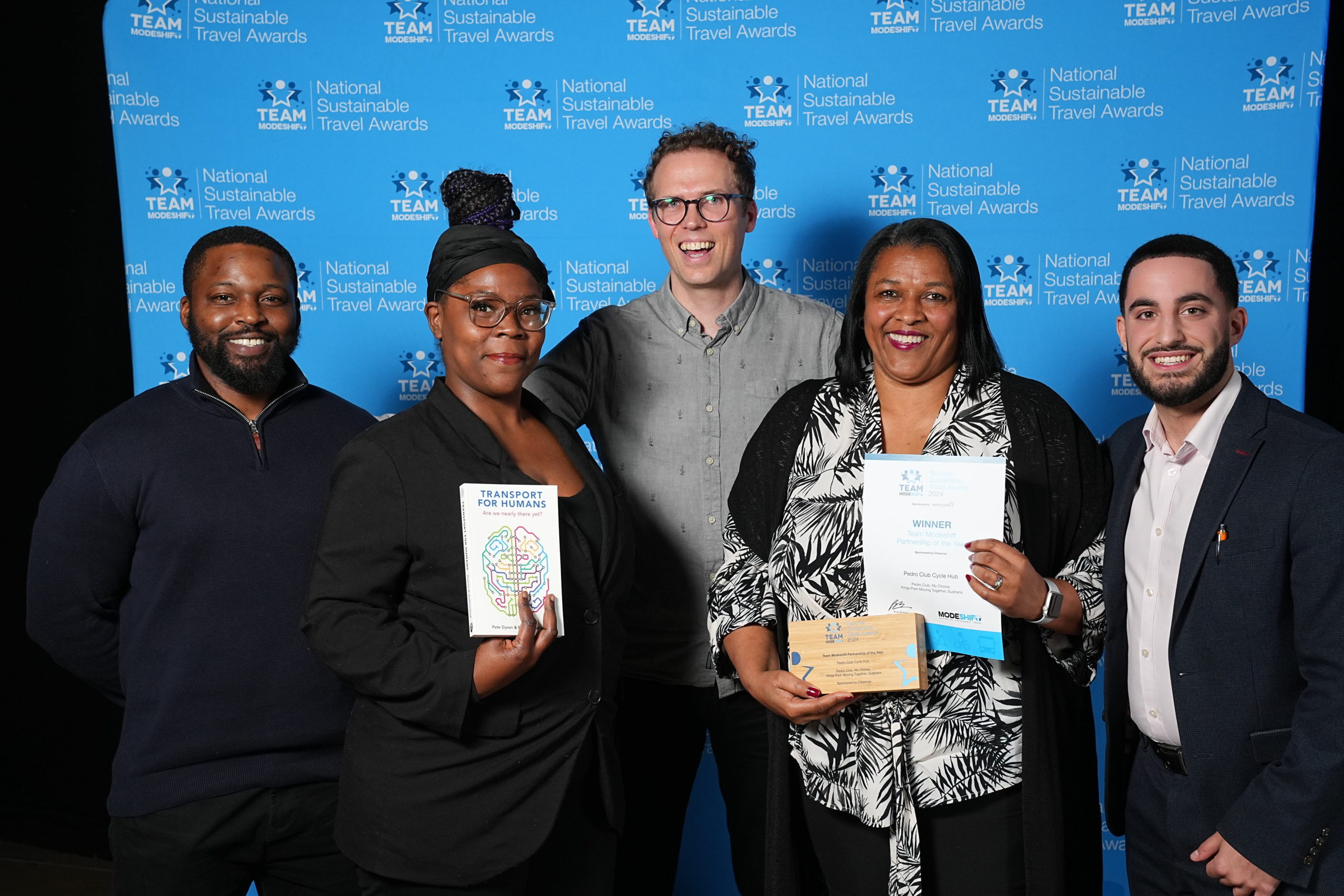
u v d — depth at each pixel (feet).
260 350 5.50
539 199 8.83
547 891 5.12
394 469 4.73
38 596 5.55
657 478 6.73
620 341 6.88
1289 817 4.42
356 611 4.71
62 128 10.02
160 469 5.39
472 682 4.50
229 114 8.74
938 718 4.77
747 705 6.52
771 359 6.80
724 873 9.33
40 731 10.64
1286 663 4.64
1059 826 4.77
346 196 8.81
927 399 5.14
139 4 8.62
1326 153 8.36
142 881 5.41
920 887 4.73
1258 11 8.17
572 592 4.91
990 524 4.57
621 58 8.68
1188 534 4.83
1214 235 8.41
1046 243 8.54
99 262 10.14
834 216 8.66
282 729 5.49
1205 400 4.93
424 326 8.91
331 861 5.73
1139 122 8.37
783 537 5.25
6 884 9.82
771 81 8.61
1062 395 8.67
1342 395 8.64
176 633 5.39
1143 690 5.12
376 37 8.70
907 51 8.49
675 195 6.56
